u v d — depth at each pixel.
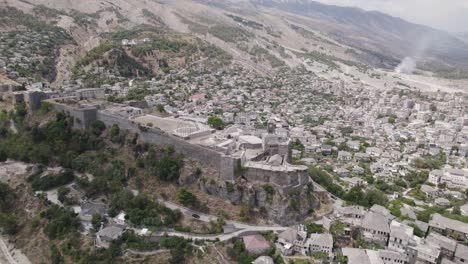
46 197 180.12
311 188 175.62
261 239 146.62
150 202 167.12
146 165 186.62
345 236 154.12
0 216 174.00
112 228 151.62
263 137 196.25
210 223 156.25
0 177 195.62
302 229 155.00
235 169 166.62
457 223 170.88
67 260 148.75
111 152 199.50
